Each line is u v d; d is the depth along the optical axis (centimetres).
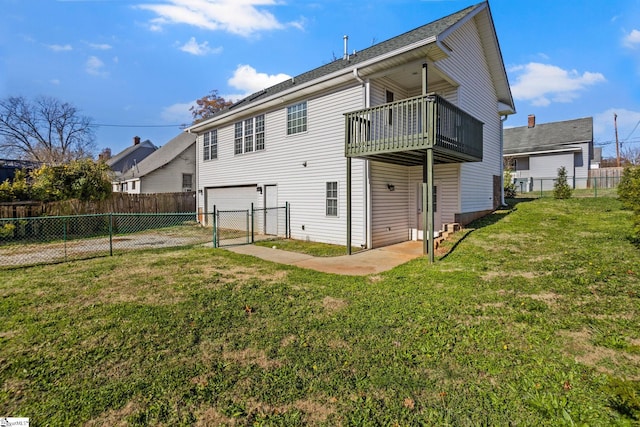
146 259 817
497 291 504
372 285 571
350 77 973
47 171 1400
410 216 1175
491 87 1331
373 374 297
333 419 243
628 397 224
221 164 1579
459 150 863
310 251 948
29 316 437
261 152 1338
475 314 421
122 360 328
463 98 1084
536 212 1151
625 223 894
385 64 883
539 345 338
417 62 848
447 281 565
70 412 253
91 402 264
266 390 278
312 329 393
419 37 873
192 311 454
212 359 329
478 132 1008
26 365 317
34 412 253
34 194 1345
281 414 249
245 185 1440
